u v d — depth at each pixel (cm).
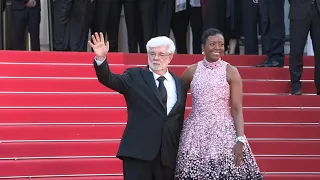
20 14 3606
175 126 1877
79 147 2602
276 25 3247
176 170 1862
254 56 3359
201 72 1916
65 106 2867
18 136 2650
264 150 2683
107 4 3569
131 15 3672
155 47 1898
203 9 3428
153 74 1917
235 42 3728
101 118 2797
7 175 2470
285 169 2609
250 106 2978
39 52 3175
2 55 3122
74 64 3153
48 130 2672
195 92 1898
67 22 3497
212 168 1819
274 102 2984
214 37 1898
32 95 2852
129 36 3700
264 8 3272
